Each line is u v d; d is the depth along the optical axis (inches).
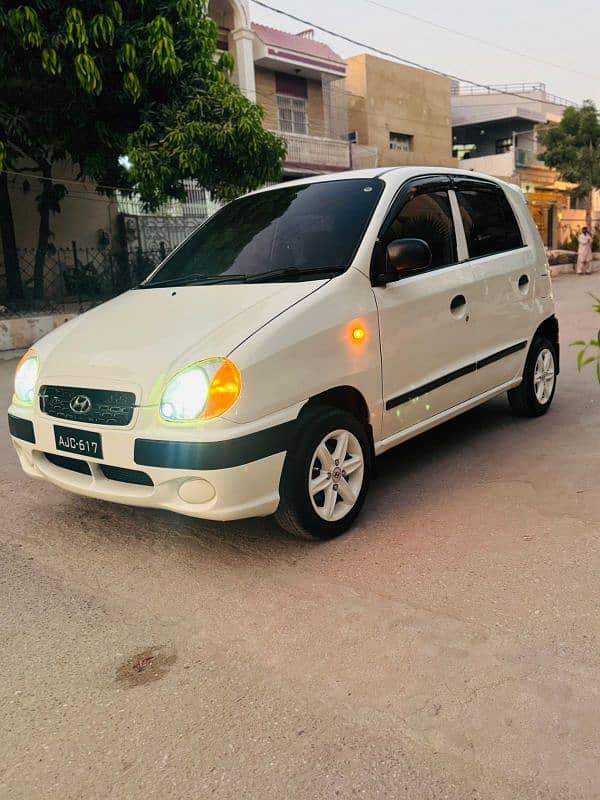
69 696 95.6
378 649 102.1
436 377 162.4
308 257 151.2
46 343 149.2
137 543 142.7
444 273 166.7
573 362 305.1
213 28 455.8
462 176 186.2
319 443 132.3
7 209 487.5
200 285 154.8
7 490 177.2
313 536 135.6
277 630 108.7
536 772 78.0
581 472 167.3
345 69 858.8
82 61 385.4
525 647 100.7
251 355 121.8
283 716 89.2
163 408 120.1
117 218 615.2
